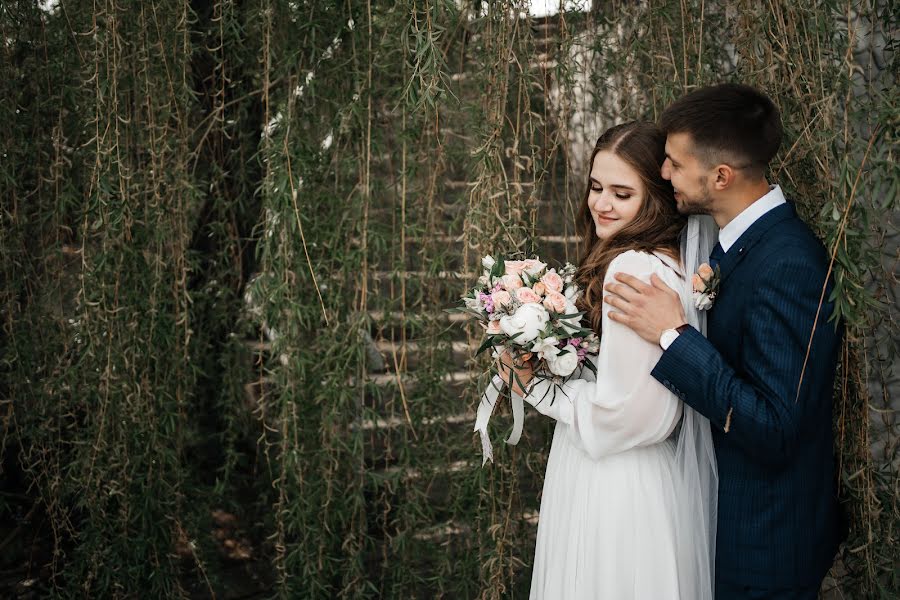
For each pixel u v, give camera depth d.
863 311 1.54
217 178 2.88
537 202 2.14
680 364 1.43
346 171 2.51
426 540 2.57
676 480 1.57
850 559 1.96
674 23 2.20
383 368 2.97
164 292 2.58
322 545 2.40
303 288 2.58
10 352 2.59
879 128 1.47
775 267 1.42
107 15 2.19
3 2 2.41
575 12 2.33
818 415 1.48
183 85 2.41
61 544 2.80
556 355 1.54
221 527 3.05
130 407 2.42
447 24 2.24
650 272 1.51
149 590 2.53
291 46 2.43
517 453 2.36
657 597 1.53
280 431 2.47
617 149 1.58
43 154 2.59
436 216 2.54
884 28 1.87
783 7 1.76
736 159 1.45
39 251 2.68
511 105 2.29
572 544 1.60
